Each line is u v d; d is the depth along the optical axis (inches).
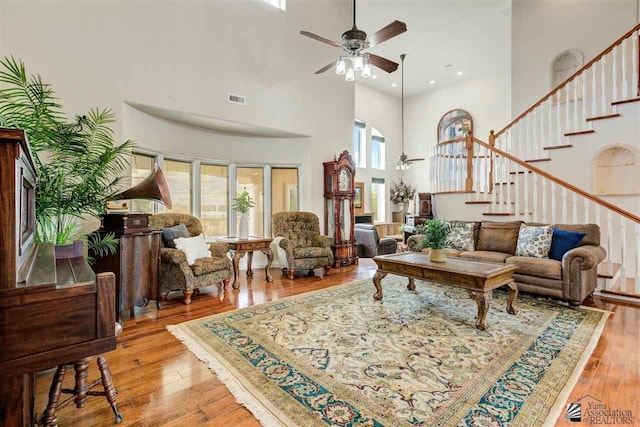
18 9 117.5
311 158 225.1
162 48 153.9
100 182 120.8
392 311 128.3
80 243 94.0
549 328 109.7
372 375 80.5
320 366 85.0
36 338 42.2
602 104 192.1
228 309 132.0
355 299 145.0
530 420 63.1
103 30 136.6
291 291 159.6
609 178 192.1
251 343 99.3
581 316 121.3
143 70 147.7
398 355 90.9
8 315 40.4
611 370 81.5
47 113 99.2
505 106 343.0
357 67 141.8
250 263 192.4
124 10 142.4
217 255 163.2
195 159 194.2
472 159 215.3
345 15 242.4
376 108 390.9
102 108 135.7
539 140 229.9
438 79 364.8
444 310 129.3
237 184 218.5
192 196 195.8
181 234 152.0
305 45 218.2
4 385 41.2
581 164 194.9
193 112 164.7
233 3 181.2
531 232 157.9
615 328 109.3
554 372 80.8
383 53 306.0
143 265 126.3
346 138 248.1
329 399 70.8
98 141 122.1
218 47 174.7
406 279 183.5
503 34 275.4
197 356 91.4
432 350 93.9
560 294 134.1
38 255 58.4
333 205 225.9
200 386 76.8
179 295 152.8
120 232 118.5
